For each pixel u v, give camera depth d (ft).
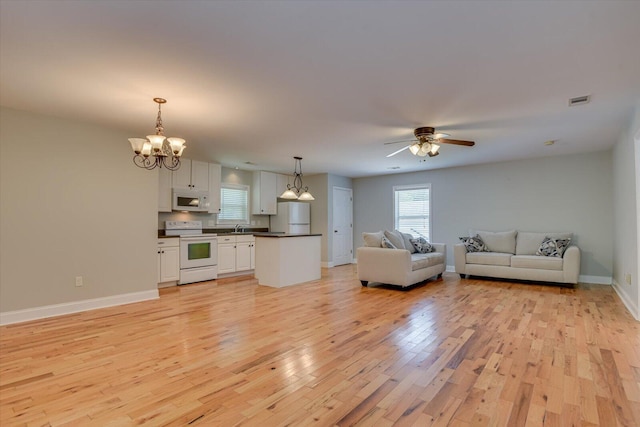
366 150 17.70
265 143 16.20
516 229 20.57
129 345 9.32
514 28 6.67
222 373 7.58
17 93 10.01
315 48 7.47
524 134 14.53
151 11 6.07
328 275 21.58
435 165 22.25
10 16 6.17
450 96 10.27
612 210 17.74
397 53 7.69
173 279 17.94
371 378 7.32
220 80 9.11
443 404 6.26
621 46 7.34
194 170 20.13
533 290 16.47
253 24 6.52
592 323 11.10
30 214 11.87
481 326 10.88
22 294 11.66
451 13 6.18
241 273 22.03
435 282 18.85
